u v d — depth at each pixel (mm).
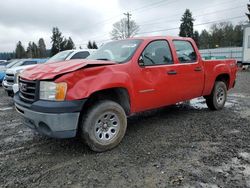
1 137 5184
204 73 6098
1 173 3648
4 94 11445
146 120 6078
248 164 3738
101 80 4090
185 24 74938
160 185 3230
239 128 5379
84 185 3295
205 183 3244
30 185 3326
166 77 5133
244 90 10898
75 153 4254
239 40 69062
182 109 7109
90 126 4066
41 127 3990
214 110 6875
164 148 4367
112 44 5504
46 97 3863
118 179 3406
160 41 5234
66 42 90062
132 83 4547
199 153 4141
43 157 4152
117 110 4336
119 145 4520
